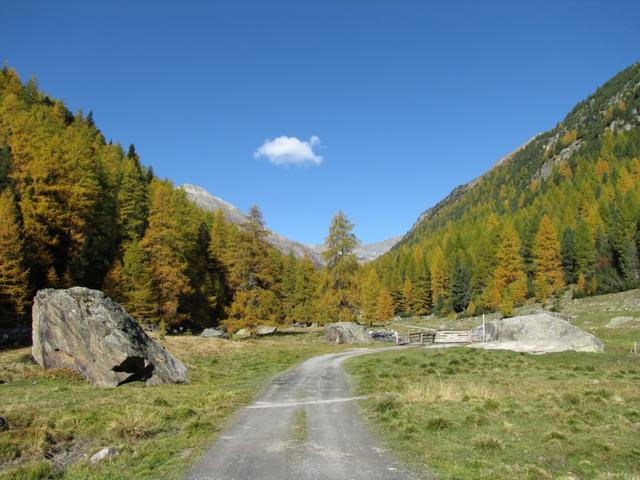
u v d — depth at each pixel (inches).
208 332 2148.1
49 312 957.2
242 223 2031.3
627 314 2276.1
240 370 1167.6
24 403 642.2
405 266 5408.5
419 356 1304.1
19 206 1769.2
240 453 431.8
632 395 673.6
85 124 4635.8
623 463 389.4
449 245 5492.1
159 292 2069.4
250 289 2014.0
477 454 418.0
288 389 848.9
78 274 1916.8
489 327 1637.6
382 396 722.8
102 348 873.5
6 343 1387.8
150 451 439.2
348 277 2206.0
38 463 384.2
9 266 1542.8
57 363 935.0
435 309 4498.0
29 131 2208.4
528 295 3745.1
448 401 661.3
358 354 1483.8
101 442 474.9
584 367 1035.3
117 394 753.6
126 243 2165.4
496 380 872.9
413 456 413.1
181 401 709.9
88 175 2114.9
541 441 456.4
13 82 4163.4
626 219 3693.4
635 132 7337.6
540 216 4955.7
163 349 999.0
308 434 504.4
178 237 2146.9
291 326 3602.4
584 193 5319.9
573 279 3907.5
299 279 3531.0
